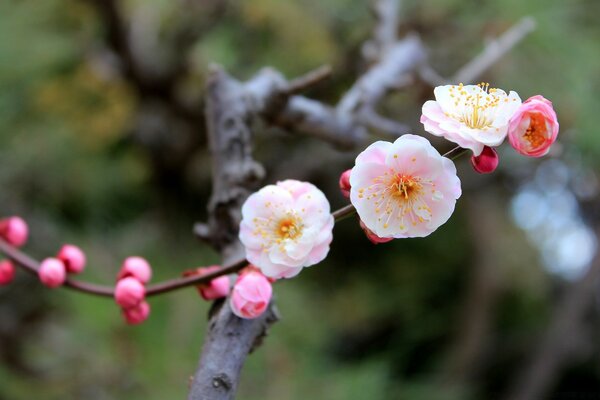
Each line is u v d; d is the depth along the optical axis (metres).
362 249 1.53
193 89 1.27
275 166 1.33
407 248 1.57
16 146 1.33
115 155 1.39
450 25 1.25
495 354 1.68
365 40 1.20
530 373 1.44
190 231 1.40
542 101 0.47
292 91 0.59
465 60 1.24
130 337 0.94
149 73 1.26
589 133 1.17
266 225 0.49
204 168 1.38
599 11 1.30
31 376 1.14
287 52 1.29
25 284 1.33
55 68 1.29
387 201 0.48
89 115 1.32
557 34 1.18
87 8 1.26
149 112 1.34
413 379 1.52
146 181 1.43
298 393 0.98
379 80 0.66
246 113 0.58
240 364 0.49
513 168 1.50
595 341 1.71
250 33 1.31
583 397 1.77
